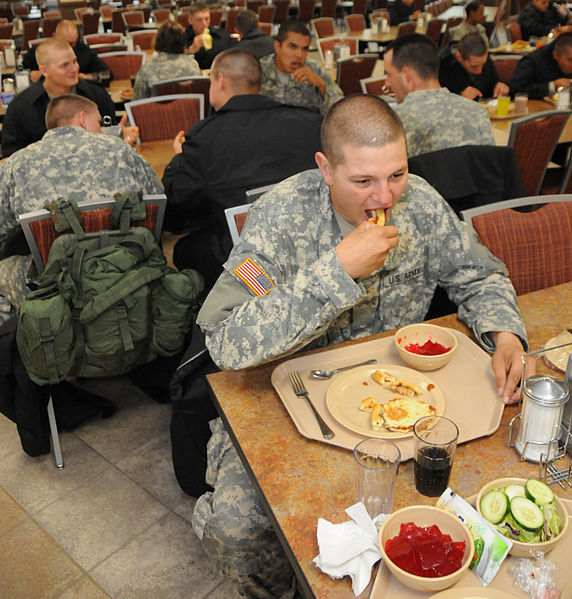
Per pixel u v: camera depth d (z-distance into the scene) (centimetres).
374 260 119
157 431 238
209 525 141
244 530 138
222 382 133
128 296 195
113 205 202
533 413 104
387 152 124
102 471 219
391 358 137
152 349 209
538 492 92
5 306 262
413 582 83
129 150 242
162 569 182
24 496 210
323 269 120
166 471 219
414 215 155
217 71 271
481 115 276
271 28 813
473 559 88
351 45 618
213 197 250
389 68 285
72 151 229
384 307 157
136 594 174
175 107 346
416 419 114
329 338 154
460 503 93
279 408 125
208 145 247
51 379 195
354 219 137
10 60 570
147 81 450
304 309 121
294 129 249
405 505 100
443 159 215
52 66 355
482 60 401
